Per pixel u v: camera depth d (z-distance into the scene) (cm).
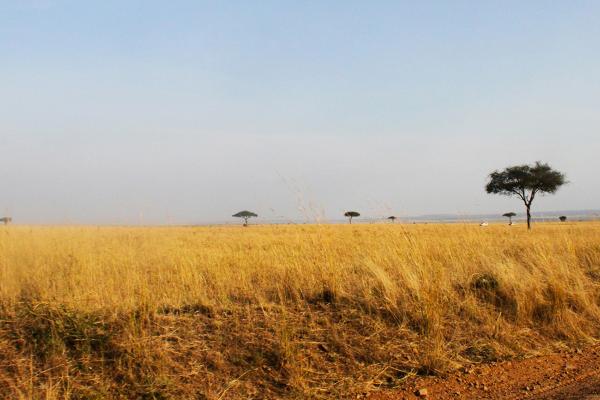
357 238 1245
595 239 1196
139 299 649
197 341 555
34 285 725
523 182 3756
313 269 773
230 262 1005
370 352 559
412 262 796
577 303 729
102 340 524
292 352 528
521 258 997
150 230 1855
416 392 491
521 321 672
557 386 503
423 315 621
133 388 463
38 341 526
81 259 882
